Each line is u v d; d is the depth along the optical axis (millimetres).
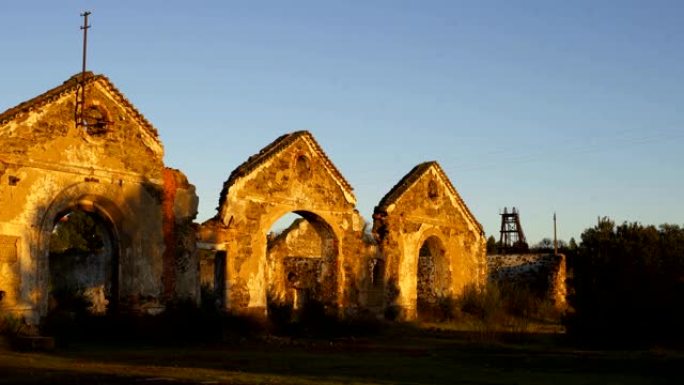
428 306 40719
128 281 26906
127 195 27062
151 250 27672
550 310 42844
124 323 26031
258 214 31734
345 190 36000
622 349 23875
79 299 34875
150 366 17828
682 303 23734
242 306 30703
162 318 26641
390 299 37969
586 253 26703
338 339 28922
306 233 46375
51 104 24922
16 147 23875
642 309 23906
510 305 42656
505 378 16828
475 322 35781
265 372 17125
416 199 40188
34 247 24125
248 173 31438
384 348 25016
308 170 34188
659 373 17922
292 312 34406
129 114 27328
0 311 22516
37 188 24375
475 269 44531
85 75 25938
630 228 27719
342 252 35469
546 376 17266
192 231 29281
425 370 18266
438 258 42500
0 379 14852
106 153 26484
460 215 43781
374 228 38250
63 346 22422
